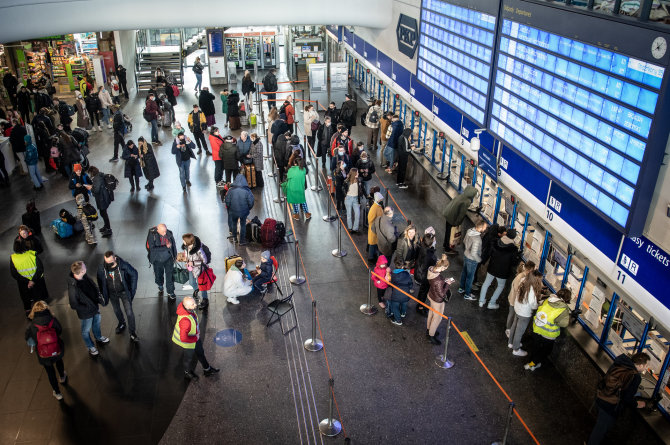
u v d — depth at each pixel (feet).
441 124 47.06
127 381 30.42
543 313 29.07
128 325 33.60
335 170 47.55
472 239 35.01
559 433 26.99
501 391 29.53
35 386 30.17
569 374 29.76
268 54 99.45
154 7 51.90
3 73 78.28
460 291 37.06
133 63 91.09
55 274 39.70
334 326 34.55
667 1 22.65
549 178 29.78
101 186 42.98
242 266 36.01
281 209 48.96
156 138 64.28
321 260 41.47
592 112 25.18
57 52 84.48
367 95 73.56
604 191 24.90
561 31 26.91
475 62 37.06
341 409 28.48
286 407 28.66
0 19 47.50
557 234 30.81
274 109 58.39
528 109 30.99
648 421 24.50
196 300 36.60
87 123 66.44
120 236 44.52
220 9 53.47
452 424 27.55
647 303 23.84
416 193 51.19
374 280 35.06
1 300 37.09
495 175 37.35
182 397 29.32
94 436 27.07
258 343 33.12
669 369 24.58
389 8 57.82
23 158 56.03
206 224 46.39
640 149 22.20
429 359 31.81
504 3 32.27
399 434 27.02
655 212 22.81
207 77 94.68
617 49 23.07
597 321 29.17
